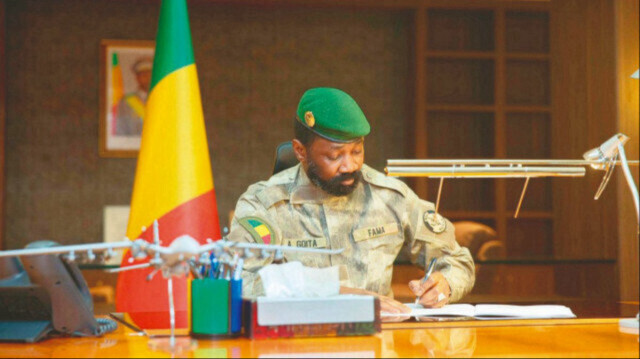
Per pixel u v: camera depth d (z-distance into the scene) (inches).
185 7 89.4
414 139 202.1
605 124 161.5
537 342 55.1
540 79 209.5
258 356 48.6
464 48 208.8
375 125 214.2
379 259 85.2
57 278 55.7
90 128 205.3
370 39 214.8
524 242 202.5
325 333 57.1
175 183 84.7
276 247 56.3
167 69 87.6
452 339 56.5
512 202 202.8
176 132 86.0
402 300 128.8
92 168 205.0
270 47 212.1
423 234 86.4
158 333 60.7
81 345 54.4
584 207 173.5
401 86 215.2
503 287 151.3
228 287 56.1
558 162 67.6
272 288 57.6
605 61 161.3
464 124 207.9
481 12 206.2
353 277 84.0
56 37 204.5
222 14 210.7
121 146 205.0
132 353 50.2
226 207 208.7
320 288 58.1
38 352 51.3
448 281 82.1
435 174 66.7
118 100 204.5
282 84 212.2
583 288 154.5
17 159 203.0
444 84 207.9
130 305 84.2
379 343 54.1
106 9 205.9
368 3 205.2
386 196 87.4
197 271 56.7
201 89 209.3
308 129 81.5
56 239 203.5
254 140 210.5
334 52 213.6
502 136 200.7
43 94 203.9
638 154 154.7
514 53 202.5
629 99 156.2
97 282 138.6
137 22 206.8
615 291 154.8
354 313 57.6
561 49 183.9
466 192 205.2
